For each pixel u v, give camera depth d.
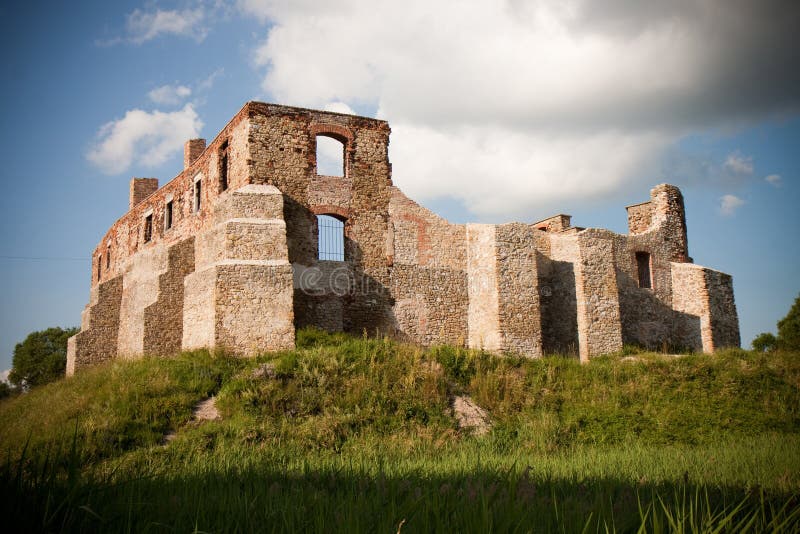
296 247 23.83
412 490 7.52
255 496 7.24
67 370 30.80
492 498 6.63
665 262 29.91
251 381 17.34
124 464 13.11
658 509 6.91
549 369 20.94
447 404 18.03
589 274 26.03
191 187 28.30
